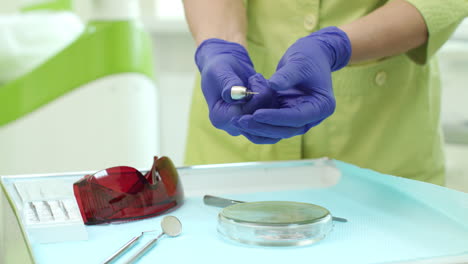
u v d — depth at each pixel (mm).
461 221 777
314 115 875
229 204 884
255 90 886
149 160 1808
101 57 1725
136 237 767
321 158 1042
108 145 1745
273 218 771
